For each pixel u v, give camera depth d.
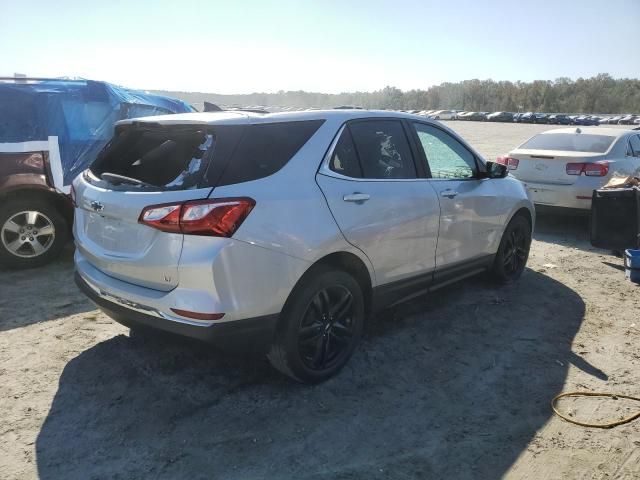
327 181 3.57
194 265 2.99
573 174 7.99
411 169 4.34
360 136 3.96
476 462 2.93
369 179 3.89
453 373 3.89
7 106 5.76
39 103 5.93
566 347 4.36
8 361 3.87
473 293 5.55
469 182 4.91
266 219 3.16
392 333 4.53
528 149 8.78
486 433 3.19
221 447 2.98
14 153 5.73
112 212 3.29
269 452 2.96
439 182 4.53
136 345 4.17
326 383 3.69
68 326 4.49
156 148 3.50
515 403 3.52
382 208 3.87
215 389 3.57
